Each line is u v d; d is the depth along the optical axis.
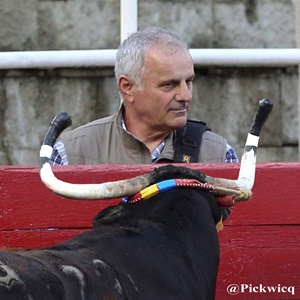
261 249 6.52
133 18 7.90
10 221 6.38
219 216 5.34
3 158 10.48
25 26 10.51
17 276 4.04
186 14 10.47
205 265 5.14
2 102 10.43
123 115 6.51
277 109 10.48
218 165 6.29
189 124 6.61
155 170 5.20
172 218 5.09
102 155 6.52
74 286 4.27
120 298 4.50
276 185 6.50
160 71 6.10
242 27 10.52
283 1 10.53
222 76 10.44
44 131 10.45
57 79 10.38
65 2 10.49
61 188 4.93
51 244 6.41
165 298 4.75
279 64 8.84
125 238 4.91
